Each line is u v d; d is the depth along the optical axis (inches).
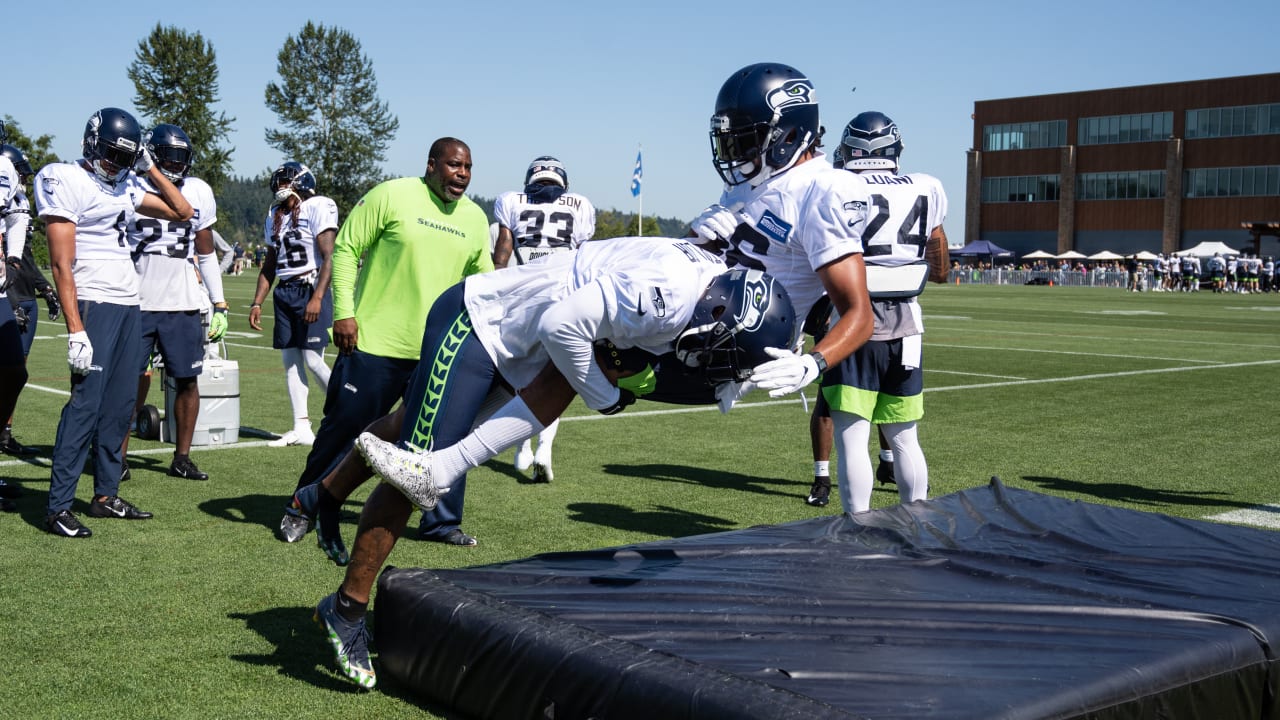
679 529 217.5
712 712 97.0
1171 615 120.6
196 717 123.2
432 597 127.5
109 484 217.8
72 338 197.0
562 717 110.0
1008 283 2394.2
